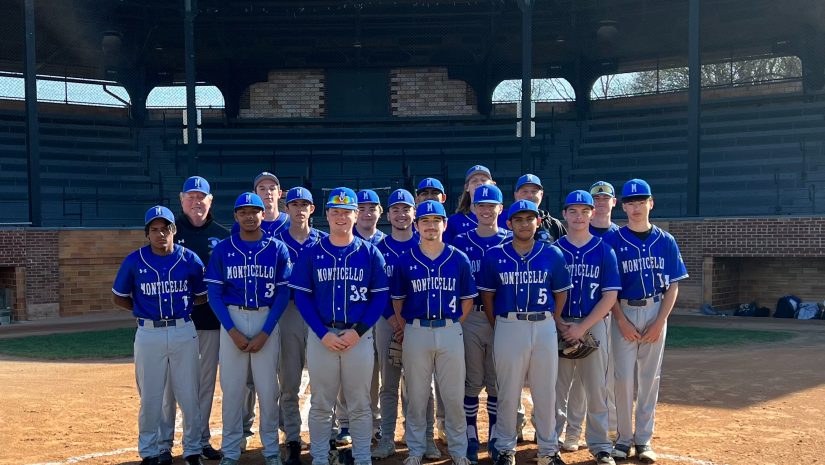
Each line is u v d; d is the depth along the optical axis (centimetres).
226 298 630
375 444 703
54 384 985
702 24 2550
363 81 2833
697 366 1077
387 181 2598
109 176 2598
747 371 1034
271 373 629
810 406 823
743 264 1920
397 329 641
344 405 704
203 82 2844
